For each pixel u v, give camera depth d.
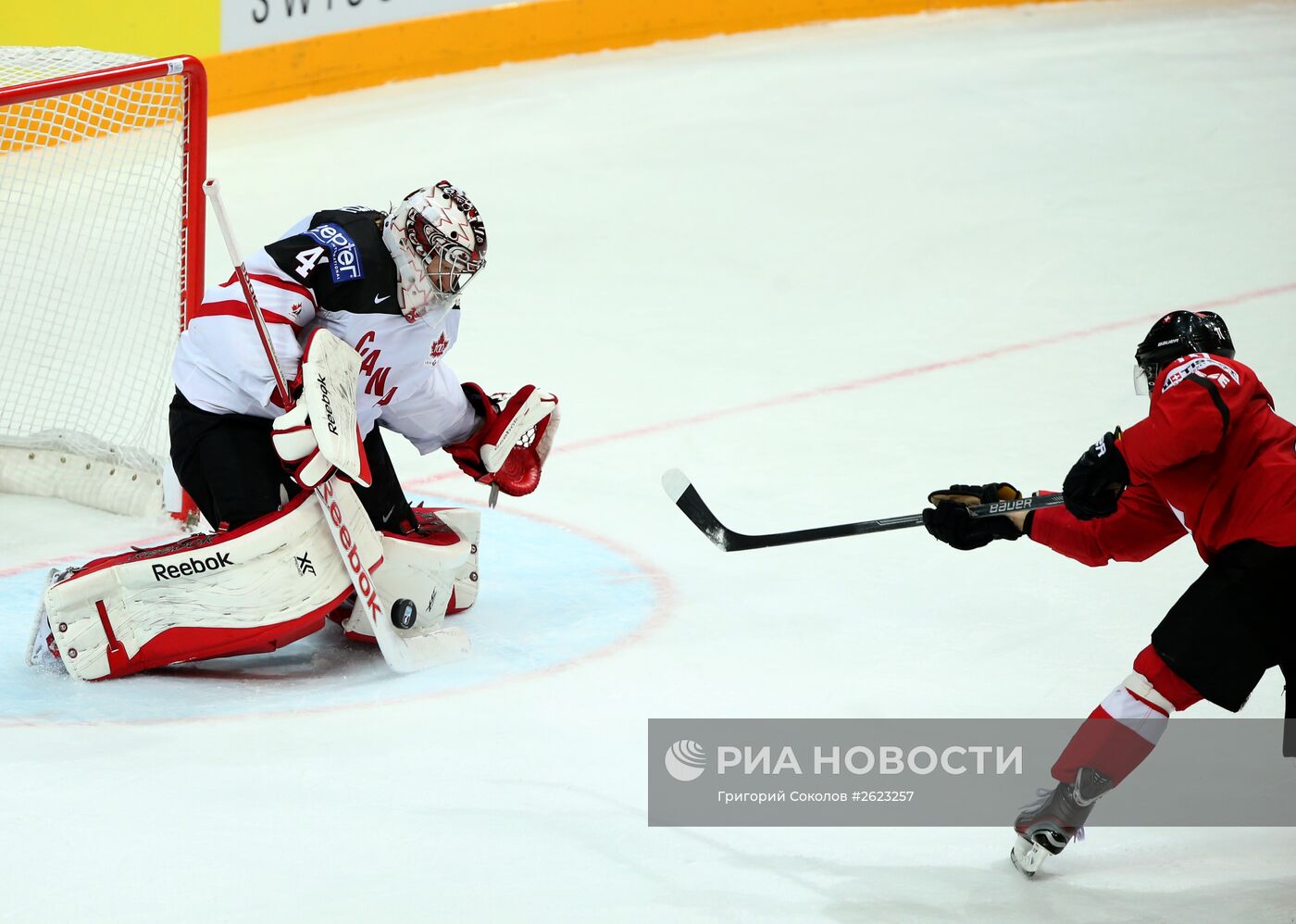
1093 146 42.78
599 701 15.20
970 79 49.09
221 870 11.50
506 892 11.31
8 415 23.95
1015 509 13.38
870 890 11.58
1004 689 15.63
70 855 11.68
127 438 23.44
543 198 38.53
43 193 30.03
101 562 15.50
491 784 13.23
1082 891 11.67
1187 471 12.13
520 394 17.59
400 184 39.09
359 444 15.22
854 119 45.00
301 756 13.70
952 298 32.25
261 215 36.59
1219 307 31.41
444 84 48.00
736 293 32.56
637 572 19.09
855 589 18.53
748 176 40.22
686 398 26.47
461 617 17.56
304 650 16.73
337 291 15.45
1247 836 12.73
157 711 14.80
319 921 10.80
